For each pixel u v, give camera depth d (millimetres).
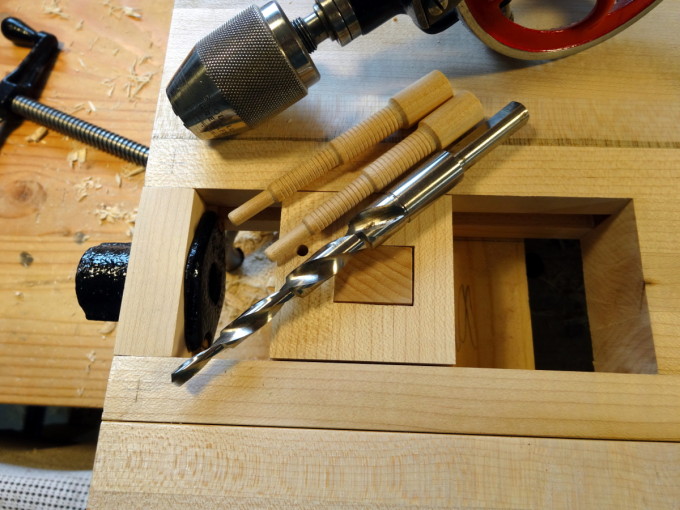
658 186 635
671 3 742
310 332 574
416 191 571
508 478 521
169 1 1091
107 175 974
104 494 516
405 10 609
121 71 1033
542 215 726
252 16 570
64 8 1079
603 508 514
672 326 584
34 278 916
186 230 620
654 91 686
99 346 880
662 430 538
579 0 756
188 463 526
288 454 529
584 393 548
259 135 667
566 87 689
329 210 589
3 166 975
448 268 595
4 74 1042
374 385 551
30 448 981
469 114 606
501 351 780
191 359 542
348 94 691
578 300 1047
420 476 522
